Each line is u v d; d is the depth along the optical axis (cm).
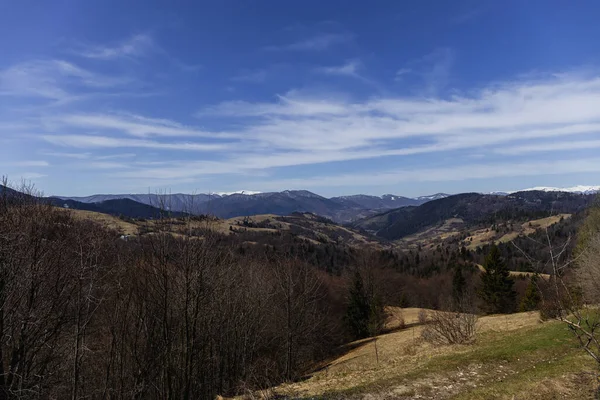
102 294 1903
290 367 2911
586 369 1059
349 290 4812
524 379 1076
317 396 1145
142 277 2114
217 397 1358
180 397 1942
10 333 1561
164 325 1891
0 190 1753
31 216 1748
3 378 1459
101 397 2025
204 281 1992
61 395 2019
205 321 2198
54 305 1633
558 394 928
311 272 3972
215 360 2517
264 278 3516
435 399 1029
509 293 5209
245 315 2923
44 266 1659
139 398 1953
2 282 1483
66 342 1892
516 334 1756
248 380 2034
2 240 1498
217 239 2256
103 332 2175
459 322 1870
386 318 4609
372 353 2812
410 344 2384
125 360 2131
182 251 1898
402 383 1171
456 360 1354
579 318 545
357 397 1091
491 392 1006
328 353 3934
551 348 1350
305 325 3553
